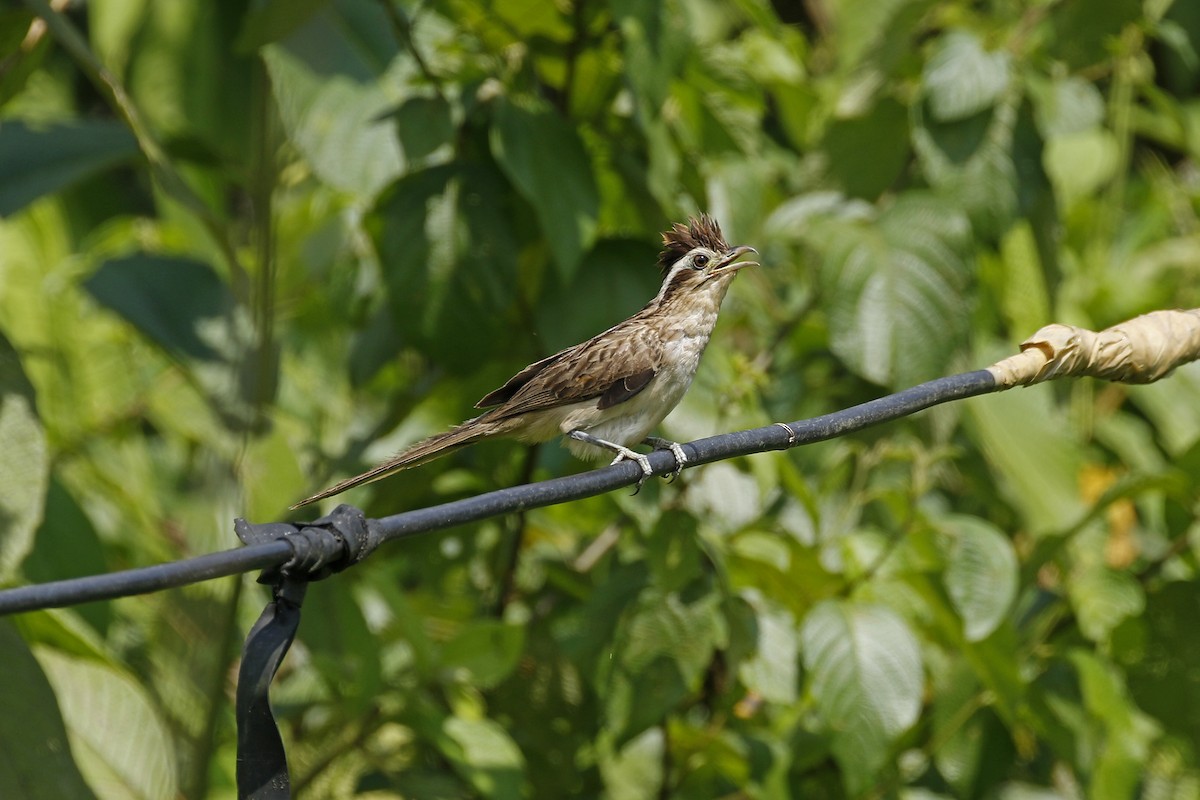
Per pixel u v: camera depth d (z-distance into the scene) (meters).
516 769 10.84
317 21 11.75
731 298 13.80
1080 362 8.97
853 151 13.43
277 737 6.43
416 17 11.18
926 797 12.00
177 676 11.38
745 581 11.69
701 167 12.38
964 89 12.24
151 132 12.44
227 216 16.66
